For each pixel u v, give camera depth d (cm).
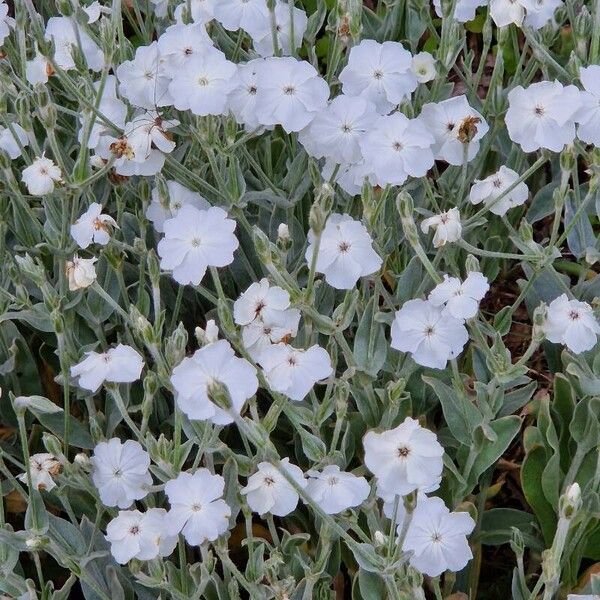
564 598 71
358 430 72
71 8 72
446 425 75
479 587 74
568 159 70
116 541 64
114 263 73
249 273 77
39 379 76
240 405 62
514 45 86
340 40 77
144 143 72
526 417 76
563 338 67
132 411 72
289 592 65
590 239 77
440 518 63
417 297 71
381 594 67
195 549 72
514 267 81
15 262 78
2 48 81
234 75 72
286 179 78
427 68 77
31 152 83
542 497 70
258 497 65
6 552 66
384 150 69
